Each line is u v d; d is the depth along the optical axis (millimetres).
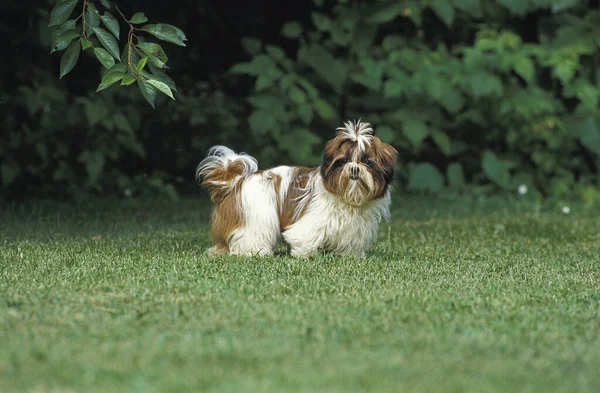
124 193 15672
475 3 17047
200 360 5449
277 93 16109
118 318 6484
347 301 7152
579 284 8305
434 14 17594
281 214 9555
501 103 16891
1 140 14414
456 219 14047
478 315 6789
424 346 5875
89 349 5648
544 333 6301
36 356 5461
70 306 6816
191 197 16047
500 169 16953
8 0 14664
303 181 9578
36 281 7770
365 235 9539
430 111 16906
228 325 6316
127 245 10289
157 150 16438
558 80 17500
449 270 8875
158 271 8336
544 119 17141
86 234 11438
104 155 15031
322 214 9312
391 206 15344
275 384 5000
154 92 8125
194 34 17078
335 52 17219
